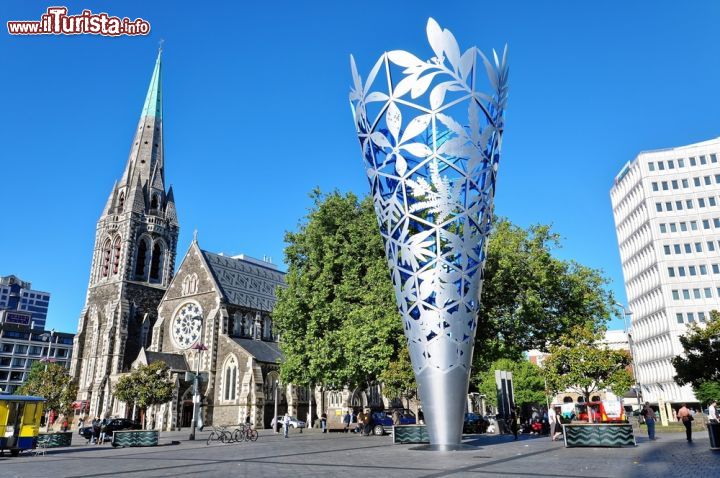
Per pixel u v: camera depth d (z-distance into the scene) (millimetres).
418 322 22172
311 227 43375
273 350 75250
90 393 73250
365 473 15250
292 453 24484
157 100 97938
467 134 22047
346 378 38531
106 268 83625
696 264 80375
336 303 39125
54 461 23547
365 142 23750
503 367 83812
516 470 15219
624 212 96375
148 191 89875
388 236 23453
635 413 73875
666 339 80500
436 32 22500
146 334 79812
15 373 138250
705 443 25094
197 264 76062
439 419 21844
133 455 26422
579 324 39500
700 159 84250
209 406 66750
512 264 35750
